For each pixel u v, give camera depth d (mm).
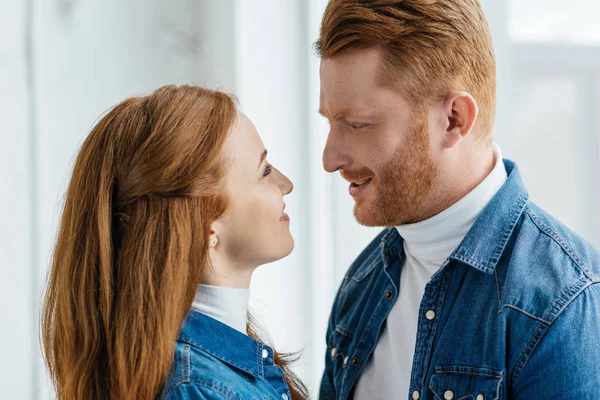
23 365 1818
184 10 1927
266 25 1924
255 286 1953
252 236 1070
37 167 1791
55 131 1812
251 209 1063
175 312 981
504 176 1178
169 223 996
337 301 1401
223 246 1071
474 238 1107
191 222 1008
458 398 1064
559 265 1039
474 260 1093
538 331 1000
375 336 1236
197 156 1004
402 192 1134
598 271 1047
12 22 1748
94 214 1030
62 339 1054
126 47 1878
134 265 992
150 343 969
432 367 1107
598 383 964
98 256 1025
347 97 1112
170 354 970
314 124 1966
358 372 1248
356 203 1196
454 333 1096
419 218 1160
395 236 1263
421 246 1177
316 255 1969
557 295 1007
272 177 1133
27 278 1806
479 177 1146
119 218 1037
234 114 1065
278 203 1092
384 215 1157
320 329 1993
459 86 1103
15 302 1801
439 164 1122
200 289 1061
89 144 1063
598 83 1962
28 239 1799
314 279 1968
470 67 1109
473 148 1132
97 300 1024
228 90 1933
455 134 1114
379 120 1108
